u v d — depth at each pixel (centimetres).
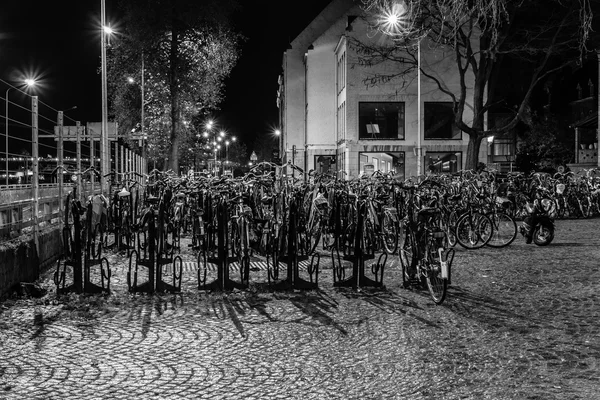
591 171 2919
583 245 1612
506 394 560
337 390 573
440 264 929
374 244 1305
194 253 1507
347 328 797
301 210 1349
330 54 4584
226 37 3922
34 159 1156
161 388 577
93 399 548
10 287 984
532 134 5284
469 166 3294
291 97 5247
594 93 7094
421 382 593
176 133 4066
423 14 2817
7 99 1105
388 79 3622
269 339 748
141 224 1139
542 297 977
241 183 1396
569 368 632
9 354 685
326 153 4588
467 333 770
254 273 1216
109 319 848
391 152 3941
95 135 2234
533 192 2195
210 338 752
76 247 996
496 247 1577
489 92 3316
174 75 3941
